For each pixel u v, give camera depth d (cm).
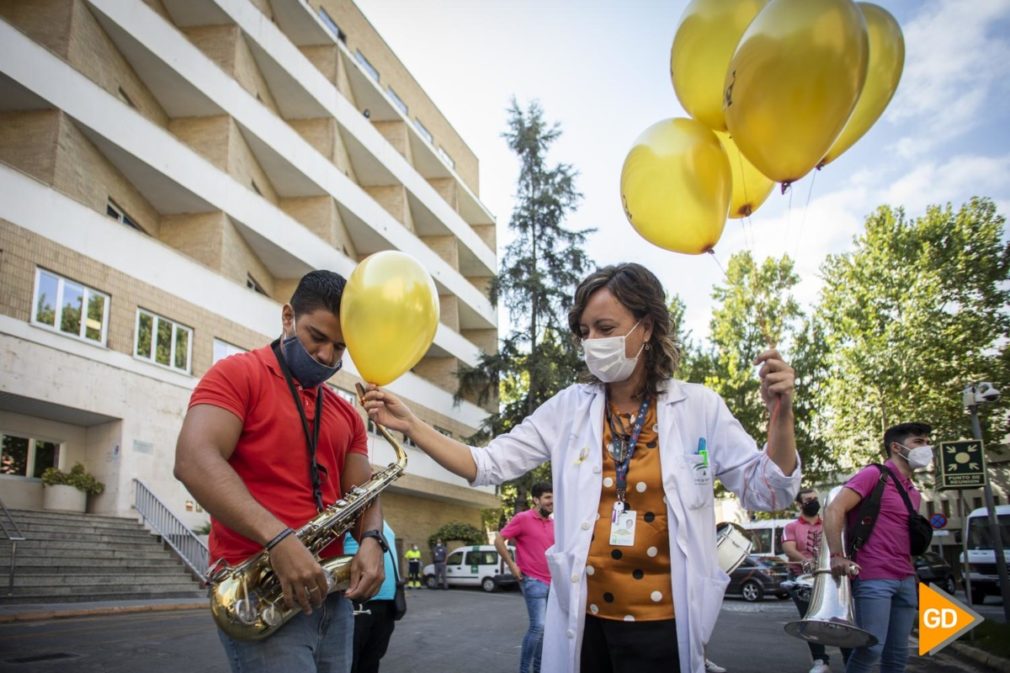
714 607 242
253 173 2698
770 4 267
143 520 1795
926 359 3444
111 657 787
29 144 1767
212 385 234
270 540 210
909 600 455
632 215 319
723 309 3909
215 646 883
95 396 1766
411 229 3747
